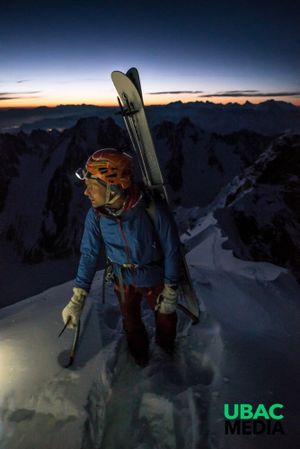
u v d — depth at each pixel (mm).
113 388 2562
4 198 127625
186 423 2281
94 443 2244
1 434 2293
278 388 2500
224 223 12312
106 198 2375
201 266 5258
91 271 2738
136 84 2379
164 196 2547
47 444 2215
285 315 3658
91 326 3166
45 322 3199
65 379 2592
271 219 12180
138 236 2482
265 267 4828
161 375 2592
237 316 3461
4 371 2666
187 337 3010
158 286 2695
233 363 2650
